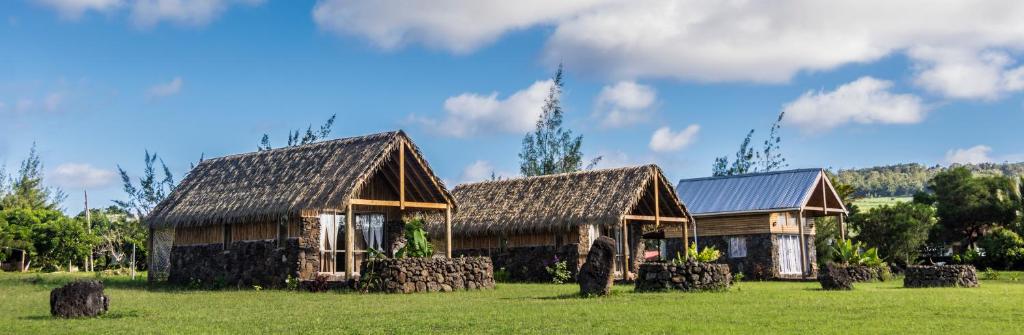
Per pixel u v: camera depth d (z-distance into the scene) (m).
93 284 17.59
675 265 22.97
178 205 31.08
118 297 23.45
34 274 40.28
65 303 17.16
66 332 14.59
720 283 23.14
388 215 29.81
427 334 13.70
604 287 20.75
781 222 40.00
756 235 39.44
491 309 17.66
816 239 45.31
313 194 26.33
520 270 34.25
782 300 19.12
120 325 15.64
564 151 63.09
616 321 15.00
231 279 28.98
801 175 40.12
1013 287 25.25
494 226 34.25
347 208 25.66
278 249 27.58
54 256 51.62
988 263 49.78
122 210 56.75
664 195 35.41
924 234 47.03
